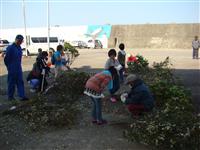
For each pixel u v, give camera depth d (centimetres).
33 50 4203
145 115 765
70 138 758
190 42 5909
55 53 1429
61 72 1380
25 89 1312
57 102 1016
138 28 6356
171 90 935
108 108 985
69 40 6272
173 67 2083
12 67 1070
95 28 6288
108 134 781
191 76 1652
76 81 1138
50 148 703
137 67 1521
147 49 5456
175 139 633
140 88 823
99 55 3544
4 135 776
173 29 6116
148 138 665
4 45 4244
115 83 1027
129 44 6353
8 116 905
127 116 916
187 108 873
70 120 851
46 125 829
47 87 1235
